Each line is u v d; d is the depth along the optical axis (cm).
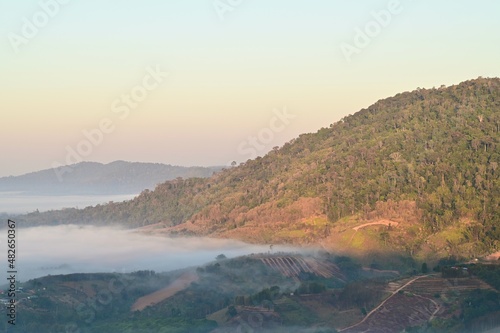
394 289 16800
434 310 15712
